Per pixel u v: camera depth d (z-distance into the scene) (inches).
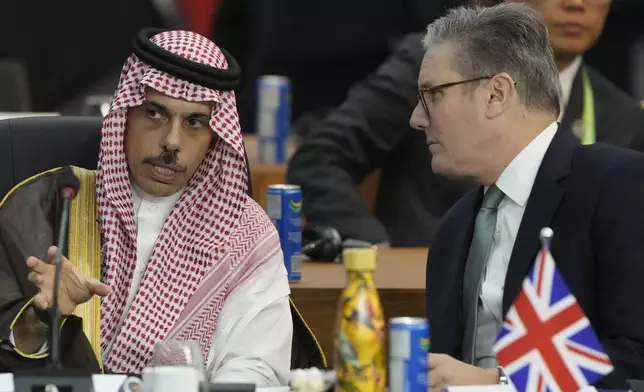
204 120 319.6
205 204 330.0
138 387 261.4
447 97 317.4
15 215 321.1
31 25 710.5
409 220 464.1
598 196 308.0
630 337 297.3
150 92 314.8
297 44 679.7
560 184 312.3
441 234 338.0
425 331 244.8
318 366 330.3
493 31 315.0
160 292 323.6
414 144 465.4
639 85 652.7
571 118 446.3
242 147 325.7
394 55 473.1
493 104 314.7
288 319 326.3
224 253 327.0
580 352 259.8
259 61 687.1
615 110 449.7
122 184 323.3
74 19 711.7
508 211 319.0
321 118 639.1
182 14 703.1
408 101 462.9
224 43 700.7
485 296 317.1
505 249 318.7
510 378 261.4
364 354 248.7
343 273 394.3
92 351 302.8
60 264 271.7
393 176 469.7
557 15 431.8
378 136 464.8
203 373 270.5
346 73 683.4
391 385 244.8
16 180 338.3
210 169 330.3
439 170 323.0
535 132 317.4
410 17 673.0
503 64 313.6
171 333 321.4
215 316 324.8
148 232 327.3
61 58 714.2
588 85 450.6
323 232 418.6
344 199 459.5
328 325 374.0
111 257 321.7
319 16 677.3
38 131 341.4
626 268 301.4
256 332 321.7
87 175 330.0
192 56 320.2
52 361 267.1
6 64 617.3
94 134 344.8
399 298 373.4
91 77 716.7
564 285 261.1
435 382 286.0
